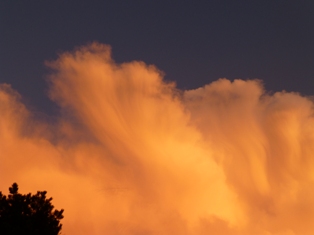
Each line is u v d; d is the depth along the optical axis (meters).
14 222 21.45
